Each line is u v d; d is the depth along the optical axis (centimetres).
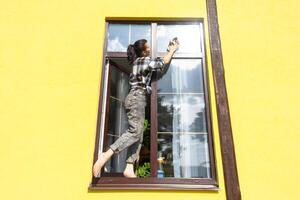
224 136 319
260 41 367
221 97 336
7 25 379
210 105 340
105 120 345
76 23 379
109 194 297
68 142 323
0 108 338
